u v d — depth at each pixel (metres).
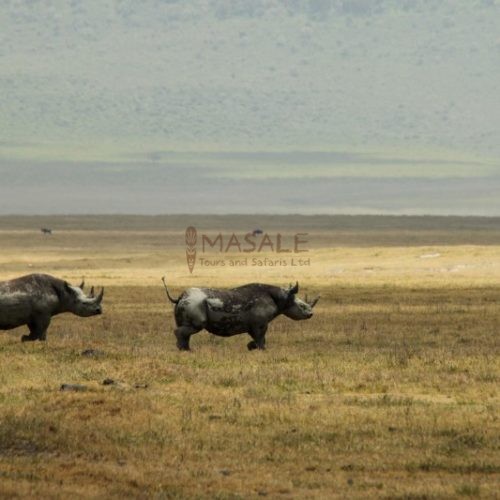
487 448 66.25
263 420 72.31
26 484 57.75
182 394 80.31
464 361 97.50
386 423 71.88
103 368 90.62
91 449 65.31
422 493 57.12
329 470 61.88
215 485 58.53
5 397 78.25
